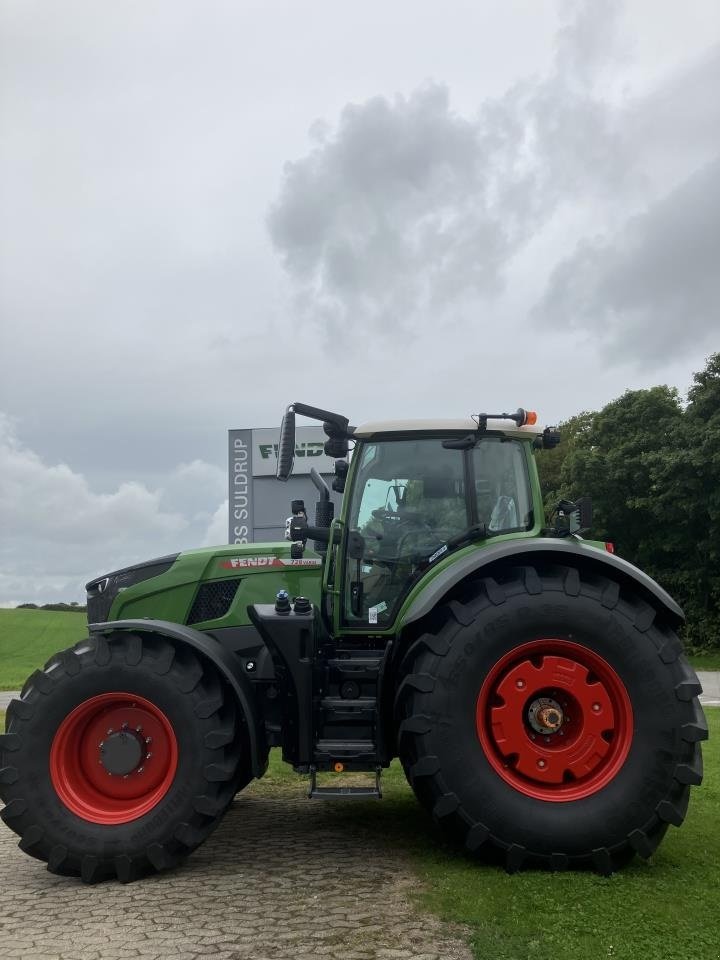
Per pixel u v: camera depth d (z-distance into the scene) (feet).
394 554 15.56
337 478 18.83
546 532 15.05
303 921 10.58
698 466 76.74
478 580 13.53
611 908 10.71
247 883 12.26
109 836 12.60
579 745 12.77
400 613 14.71
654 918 10.34
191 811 12.77
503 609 12.99
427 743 12.71
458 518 15.56
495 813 12.42
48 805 12.80
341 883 12.09
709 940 9.65
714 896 11.18
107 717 13.46
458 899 11.14
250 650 16.28
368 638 15.92
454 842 13.88
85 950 9.78
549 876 12.10
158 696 13.10
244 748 13.75
